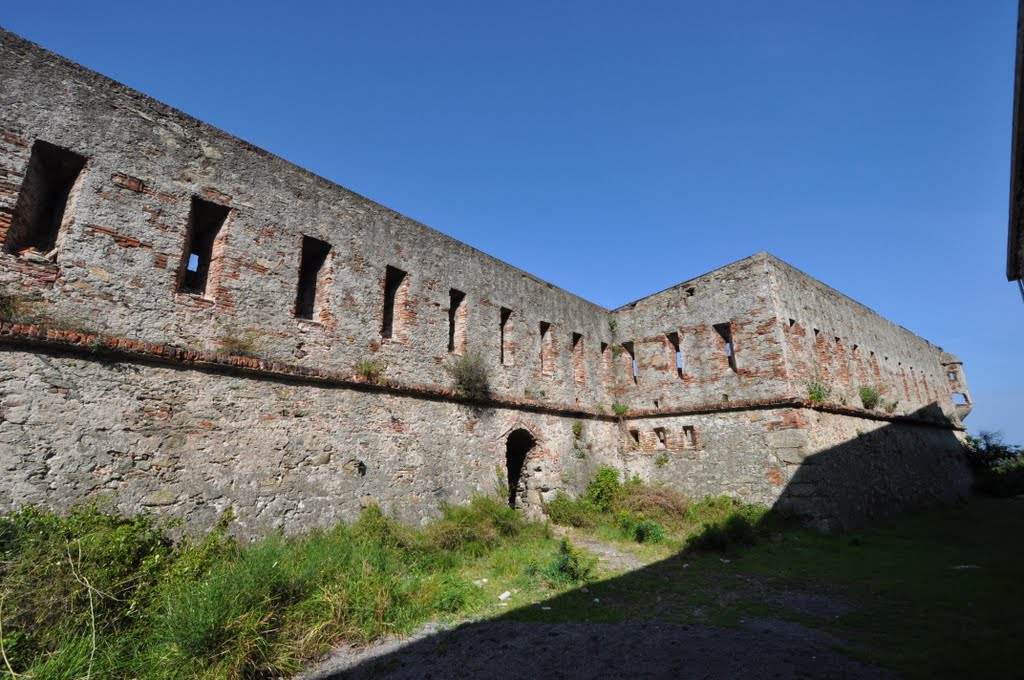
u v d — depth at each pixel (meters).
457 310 13.27
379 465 10.06
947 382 26.77
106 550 5.77
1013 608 6.64
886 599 7.41
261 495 8.18
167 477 7.26
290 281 9.45
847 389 16.48
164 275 7.85
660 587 8.28
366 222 11.09
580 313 17.34
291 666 5.32
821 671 5.04
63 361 6.72
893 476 16.59
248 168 9.28
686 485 15.27
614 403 17.91
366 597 6.57
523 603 7.48
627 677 5.06
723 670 5.14
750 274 15.05
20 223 6.88
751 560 10.05
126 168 7.76
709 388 15.41
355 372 10.06
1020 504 19.34
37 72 7.20
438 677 5.18
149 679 4.77
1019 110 6.88
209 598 5.41
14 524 5.69
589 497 15.00
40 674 4.34
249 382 8.49
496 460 12.77
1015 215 8.59
